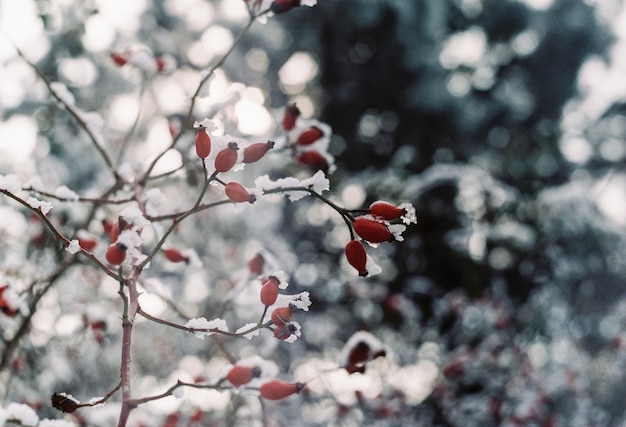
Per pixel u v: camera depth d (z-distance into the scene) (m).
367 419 1.92
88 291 1.56
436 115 3.06
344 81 3.15
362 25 3.03
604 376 2.65
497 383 2.08
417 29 3.00
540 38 3.62
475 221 2.51
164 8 2.74
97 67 1.95
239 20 3.02
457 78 3.27
